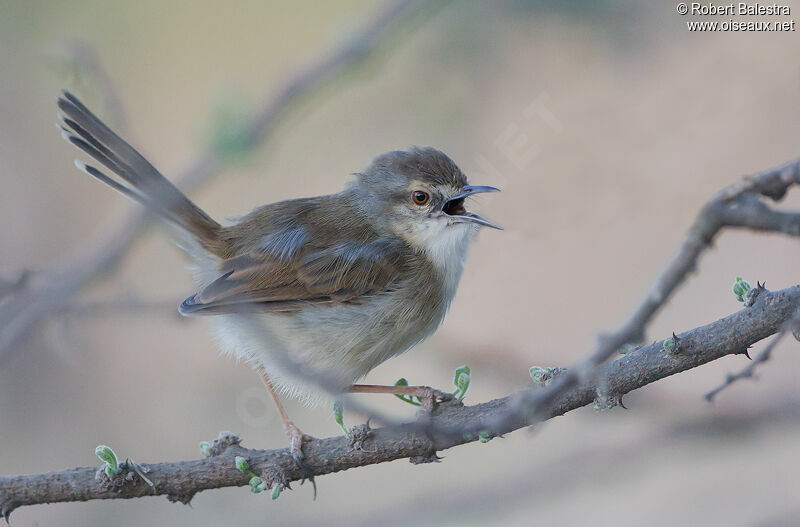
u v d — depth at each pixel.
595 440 11.00
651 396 10.02
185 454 12.60
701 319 12.27
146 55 15.02
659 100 13.06
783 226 3.67
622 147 13.12
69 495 6.79
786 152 12.79
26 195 13.94
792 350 10.56
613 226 13.12
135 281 10.46
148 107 14.85
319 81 10.02
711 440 9.75
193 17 15.24
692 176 12.93
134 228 9.18
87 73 9.38
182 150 14.45
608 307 12.84
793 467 11.02
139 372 13.09
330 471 7.09
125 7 15.03
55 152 14.13
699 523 10.87
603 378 6.35
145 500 12.00
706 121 13.07
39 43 14.46
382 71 13.02
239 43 15.17
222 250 9.42
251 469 7.05
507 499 10.36
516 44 12.73
